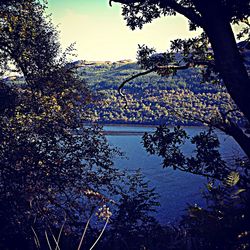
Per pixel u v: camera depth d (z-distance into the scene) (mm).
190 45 6492
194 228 4973
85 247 7078
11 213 7883
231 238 4422
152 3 5086
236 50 4328
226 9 4270
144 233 7418
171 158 6031
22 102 9945
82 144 10828
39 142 9812
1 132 9156
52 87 10578
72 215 9727
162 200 40719
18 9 10727
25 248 6945
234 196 4863
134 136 102250
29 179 9242
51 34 11023
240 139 4891
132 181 11398
